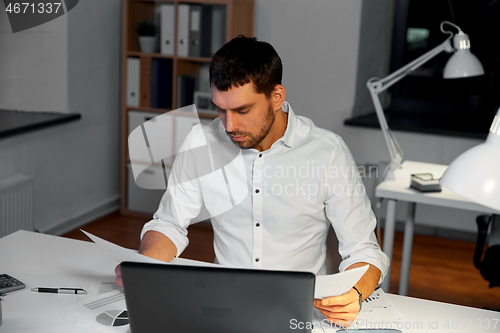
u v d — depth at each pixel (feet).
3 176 10.01
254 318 3.32
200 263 4.84
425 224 12.30
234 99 4.00
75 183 12.05
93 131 12.48
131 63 12.39
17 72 11.64
